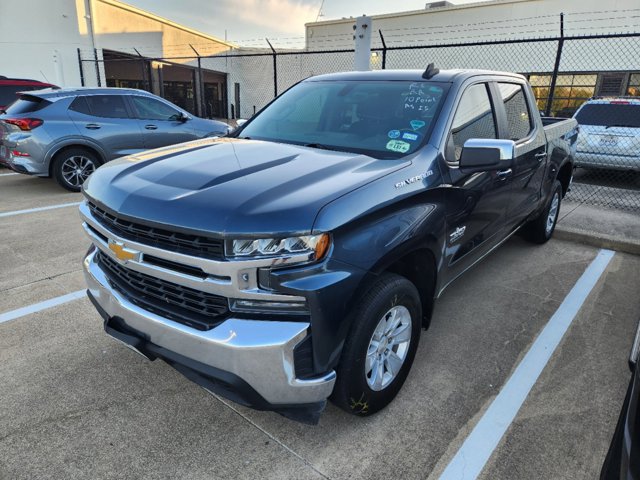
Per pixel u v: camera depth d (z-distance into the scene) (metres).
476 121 3.27
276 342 1.93
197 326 2.06
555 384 2.90
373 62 20.94
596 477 2.21
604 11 16.14
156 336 2.20
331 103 3.35
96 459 2.26
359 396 2.34
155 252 2.10
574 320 3.69
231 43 27.19
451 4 21.34
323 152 2.77
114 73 20.91
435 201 2.63
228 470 2.21
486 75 3.56
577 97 16.92
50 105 7.50
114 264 2.50
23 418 2.51
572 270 4.71
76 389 2.75
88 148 7.86
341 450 2.34
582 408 2.69
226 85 27.86
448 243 2.83
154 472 2.19
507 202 3.73
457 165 2.89
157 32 21.66
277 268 1.94
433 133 2.82
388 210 2.28
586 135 8.80
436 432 2.47
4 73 15.35
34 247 5.05
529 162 4.05
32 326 3.43
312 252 1.95
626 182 9.28
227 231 1.89
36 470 2.19
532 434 2.48
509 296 4.09
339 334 2.08
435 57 19.75
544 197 4.80
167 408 2.61
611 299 4.07
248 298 1.96
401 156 2.71
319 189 2.14
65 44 16.70
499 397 2.76
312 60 23.78
